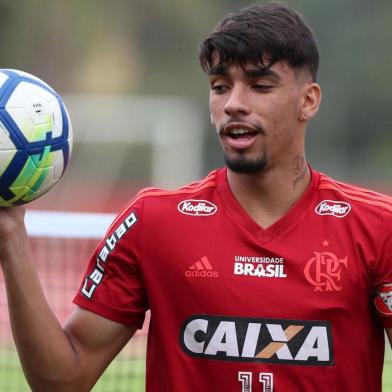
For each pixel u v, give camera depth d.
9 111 11.91
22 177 11.95
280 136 12.23
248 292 12.20
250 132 12.11
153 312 12.55
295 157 12.53
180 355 12.34
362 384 12.27
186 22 103.31
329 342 12.06
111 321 12.76
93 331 12.75
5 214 12.04
